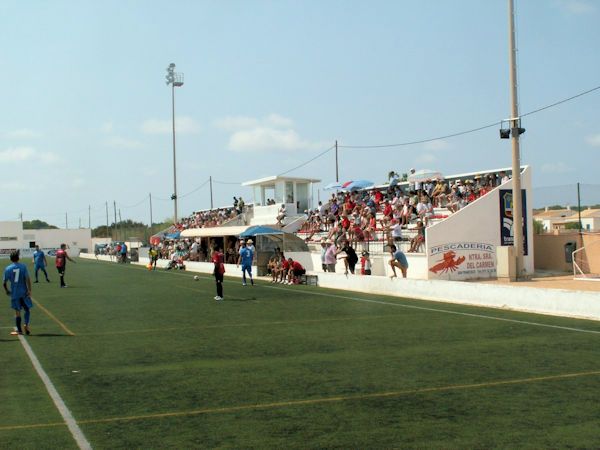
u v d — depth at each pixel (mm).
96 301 22875
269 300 22391
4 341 13805
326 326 15664
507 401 8336
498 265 27109
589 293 16422
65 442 6863
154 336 14398
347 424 7422
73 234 126188
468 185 33094
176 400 8617
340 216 38156
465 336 13766
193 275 39594
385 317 17250
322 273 28734
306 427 7320
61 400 8664
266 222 48875
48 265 62000
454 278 28125
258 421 7586
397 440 6809
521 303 18469
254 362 11227
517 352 11766
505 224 29531
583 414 7688
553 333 14008
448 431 7098
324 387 9258
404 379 9688
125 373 10406
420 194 33688
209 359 11570
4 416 7891
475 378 9680
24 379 10000
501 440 6758
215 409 8141
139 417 7809
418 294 22594
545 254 31562
